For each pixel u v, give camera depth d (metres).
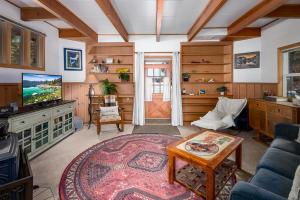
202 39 4.56
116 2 2.80
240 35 4.16
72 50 4.56
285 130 2.12
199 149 1.90
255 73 4.31
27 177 1.31
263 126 3.25
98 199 1.71
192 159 1.70
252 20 3.09
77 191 1.83
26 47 3.26
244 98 4.10
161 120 5.34
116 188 1.87
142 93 4.77
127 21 3.71
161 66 5.67
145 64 5.66
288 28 3.38
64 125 3.51
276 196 0.92
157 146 3.05
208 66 4.91
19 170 1.56
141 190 1.84
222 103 4.15
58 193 1.81
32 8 3.05
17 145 1.66
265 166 1.49
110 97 4.43
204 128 3.41
